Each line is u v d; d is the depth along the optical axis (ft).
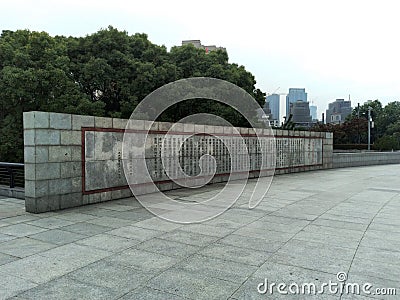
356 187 34.78
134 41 54.54
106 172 25.80
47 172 22.15
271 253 14.87
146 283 11.79
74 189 23.70
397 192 31.73
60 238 16.70
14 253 14.60
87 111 42.83
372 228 19.01
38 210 21.77
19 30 49.75
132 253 14.70
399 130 157.28
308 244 16.11
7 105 42.04
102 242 16.15
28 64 43.75
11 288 11.34
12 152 42.04
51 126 22.27
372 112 172.45
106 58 50.11
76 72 48.67
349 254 14.80
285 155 47.50
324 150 55.88
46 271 12.74
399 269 13.21
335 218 21.30
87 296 10.82
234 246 15.75
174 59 54.65
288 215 22.00
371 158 68.03
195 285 11.68
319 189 33.19
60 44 49.73
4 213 21.80
